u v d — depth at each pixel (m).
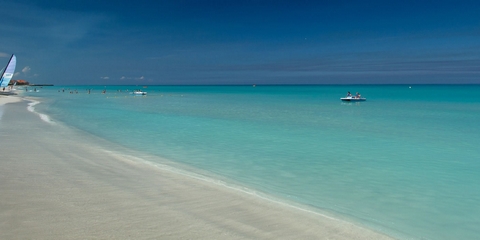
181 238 4.45
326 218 5.44
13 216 4.91
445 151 11.45
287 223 5.16
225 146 12.11
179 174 7.96
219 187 6.94
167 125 17.88
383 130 16.39
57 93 70.31
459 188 7.45
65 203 5.57
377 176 8.36
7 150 9.88
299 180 7.95
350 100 41.53
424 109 29.69
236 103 39.19
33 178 7.01
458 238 5.07
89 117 21.67
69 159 9.12
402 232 5.19
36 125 16.28
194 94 71.25
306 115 24.00
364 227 5.24
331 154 10.88
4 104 30.77
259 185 7.43
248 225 5.03
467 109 29.53
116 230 4.60
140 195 6.21
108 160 9.26
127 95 62.66
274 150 11.47
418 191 7.22
